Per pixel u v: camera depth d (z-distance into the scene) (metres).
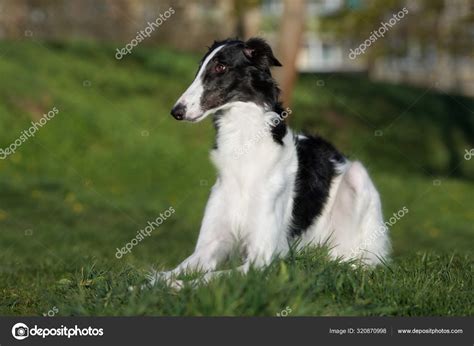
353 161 8.48
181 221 15.76
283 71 18.09
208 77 7.06
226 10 24.77
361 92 24.45
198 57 24.39
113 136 19.36
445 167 22.53
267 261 6.89
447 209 18.22
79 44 22.39
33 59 20.98
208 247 7.11
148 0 24.56
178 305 5.61
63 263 9.98
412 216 17.20
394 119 23.53
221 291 5.55
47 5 22.84
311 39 27.92
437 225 16.53
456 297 6.68
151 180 18.36
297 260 6.57
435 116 24.62
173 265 10.38
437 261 8.12
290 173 7.45
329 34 24.19
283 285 5.67
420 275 7.03
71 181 17.69
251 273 5.75
